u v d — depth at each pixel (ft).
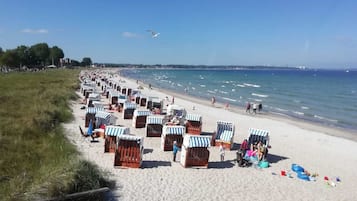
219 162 64.59
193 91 259.39
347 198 52.65
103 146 67.97
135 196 45.55
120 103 117.08
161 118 80.18
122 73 610.65
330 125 129.70
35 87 151.12
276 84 378.73
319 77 616.80
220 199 47.39
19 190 38.04
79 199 39.14
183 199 46.14
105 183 47.16
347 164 72.38
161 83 351.67
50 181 39.32
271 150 78.64
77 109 110.01
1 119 71.61
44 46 474.08
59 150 56.90
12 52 346.95
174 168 58.54
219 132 77.15
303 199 50.49
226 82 400.06
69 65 590.14
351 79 535.60
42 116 78.43
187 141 59.11
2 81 176.35
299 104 196.24
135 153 56.80
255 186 53.78
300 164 68.95
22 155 51.60
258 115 143.13
